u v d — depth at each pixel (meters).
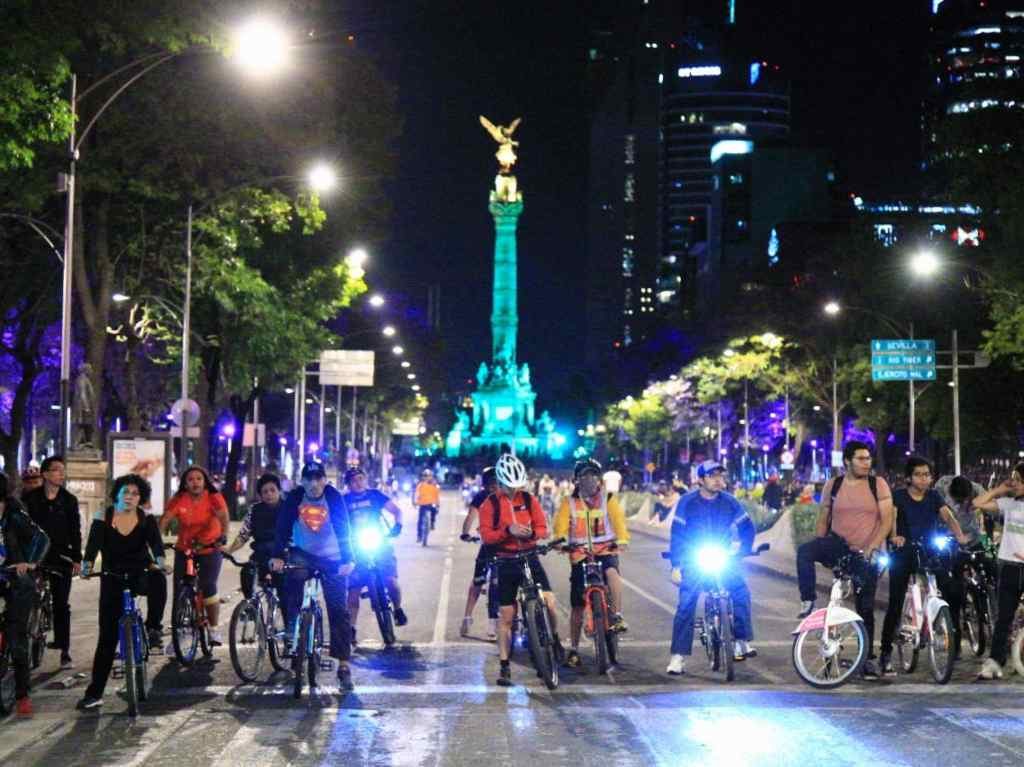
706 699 12.77
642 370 161.38
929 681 13.81
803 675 13.46
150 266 38.03
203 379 48.19
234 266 38.09
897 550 14.16
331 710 12.30
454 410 180.25
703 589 14.43
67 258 26.78
